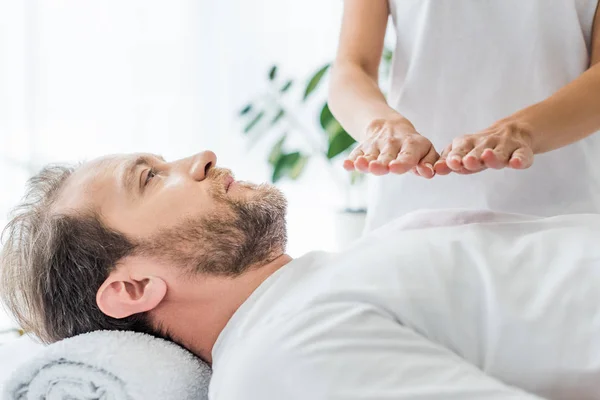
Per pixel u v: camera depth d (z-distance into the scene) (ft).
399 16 4.41
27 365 3.22
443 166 3.11
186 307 3.48
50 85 9.00
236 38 9.56
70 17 9.04
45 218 3.61
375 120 3.56
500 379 2.86
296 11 9.48
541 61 4.10
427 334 2.93
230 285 3.49
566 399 2.82
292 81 8.70
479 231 3.35
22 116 8.91
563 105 3.47
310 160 9.67
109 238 3.46
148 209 3.50
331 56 9.43
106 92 9.23
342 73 4.28
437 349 2.74
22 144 8.91
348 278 3.11
